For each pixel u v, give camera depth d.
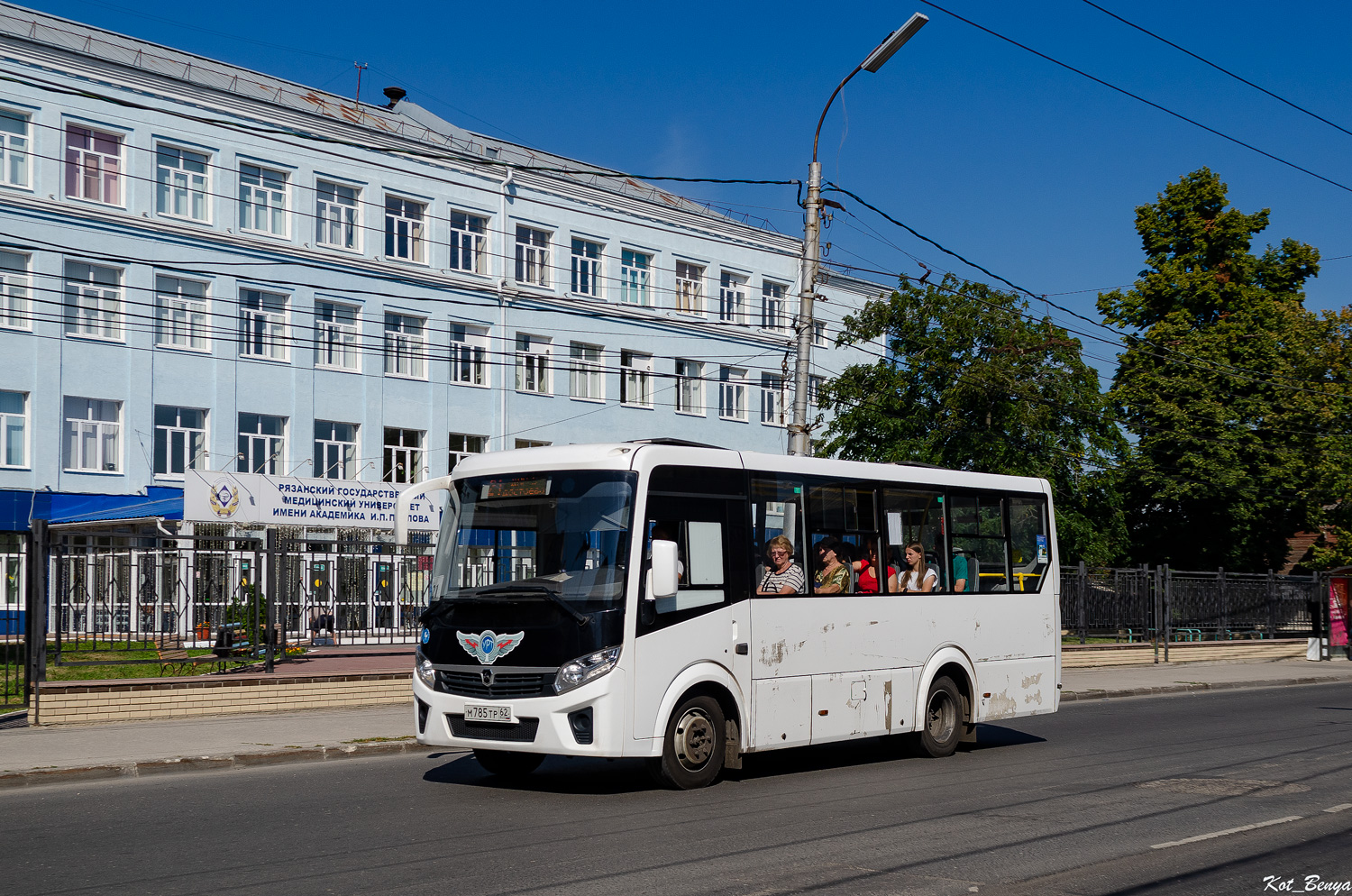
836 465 12.59
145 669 16.47
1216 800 10.27
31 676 14.84
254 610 17.62
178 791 10.73
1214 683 25.95
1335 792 10.69
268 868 7.50
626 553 10.37
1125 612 31.03
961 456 33.34
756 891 6.92
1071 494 34.50
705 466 11.19
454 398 39.97
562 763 12.73
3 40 31.45
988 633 14.09
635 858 7.80
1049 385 33.97
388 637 19.98
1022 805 9.97
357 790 10.85
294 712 16.50
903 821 9.18
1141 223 46.84
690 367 46.94
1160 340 44.91
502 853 7.98
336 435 37.41
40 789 10.88
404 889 6.95
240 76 39.12
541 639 10.23
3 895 6.82
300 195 36.69
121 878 7.24
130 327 33.38
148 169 33.81
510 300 41.38
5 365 31.50
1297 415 42.81
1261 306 44.38
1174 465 43.72
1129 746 14.52
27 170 31.94
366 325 37.94
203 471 26.91
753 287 48.91
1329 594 35.50
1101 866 7.62
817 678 11.93
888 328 35.16
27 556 15.03
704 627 10.88
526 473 10.95
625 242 44.88
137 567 16.47
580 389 43.44
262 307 36.06
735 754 11.14
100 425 33.06
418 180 39.34
